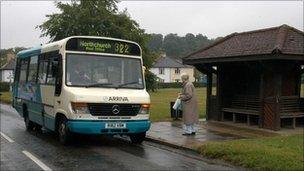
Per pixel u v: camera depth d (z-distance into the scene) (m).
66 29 35.12
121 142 13.55
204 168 9.52
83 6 35.94
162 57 107.06
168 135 14.30
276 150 10.74
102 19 35.62
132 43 13.27
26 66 16.97
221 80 18.64
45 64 14.34
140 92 12.80
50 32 35.62
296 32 16.88
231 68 18.61
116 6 37.25
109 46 12.98
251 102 17.38
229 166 9.75
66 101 12.18
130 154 11.30
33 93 15.52
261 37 16.86
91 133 11.93
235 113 17.92
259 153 10.27
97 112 11.95
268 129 15.91
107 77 12.78
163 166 9.71
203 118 20.27
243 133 14.84
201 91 59.25
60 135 12.83
